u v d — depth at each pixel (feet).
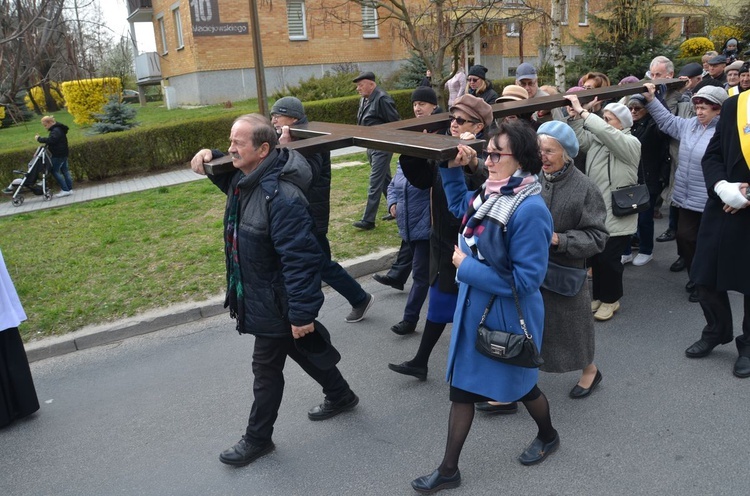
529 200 8.59
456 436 9.61
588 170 15.64
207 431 12.21
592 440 11.02
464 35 35.01
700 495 9.47
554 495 9.70
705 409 11.76
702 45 65.67
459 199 10.25
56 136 34.58
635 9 46.93
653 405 12.00
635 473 10.07
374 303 18.13
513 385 9.27
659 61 21.26
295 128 13.34
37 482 10.99
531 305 9.02
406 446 11.26
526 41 80.48
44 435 12.46
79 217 28.89
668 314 16.10
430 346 12.94
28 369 12.93
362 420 12.17
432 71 34.71
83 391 14.19
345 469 10.72
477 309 9.08
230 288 10.39
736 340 13.30
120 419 12.86
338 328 16.51
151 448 11.76
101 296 18.81
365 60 76.43
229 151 9.77
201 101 68.44
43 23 24.26
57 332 16.75
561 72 34.86
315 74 73.56
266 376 10.68
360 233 23.15
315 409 12.32
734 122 12.17
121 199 32.09
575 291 11.07
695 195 15.89
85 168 38.58
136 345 16.43
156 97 104.83
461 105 11.39
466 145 9.03
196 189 33.17
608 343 14.70
